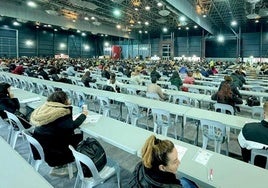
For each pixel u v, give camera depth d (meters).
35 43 25.41
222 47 27.25
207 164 1.91
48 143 2.50
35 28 25.16
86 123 2.97
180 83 7.42
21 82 8.36
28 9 16.72
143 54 32.03
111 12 17.59
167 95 6.16
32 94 4.93
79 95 5.64
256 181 1.66
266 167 2.19
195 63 19.83
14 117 3.09
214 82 8.39
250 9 16.34
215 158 2.01
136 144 2.34
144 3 14.38
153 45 31.14
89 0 13.79
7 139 4.06
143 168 1.46
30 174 1.71
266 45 24.38
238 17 20.00
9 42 23.06
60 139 2.54
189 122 5.28
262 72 13.93
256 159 2.24
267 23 23.84
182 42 29.17
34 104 4.11
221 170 1.82
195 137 4.47
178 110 3.88
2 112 3.74
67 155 2.60
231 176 1.73
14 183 1.59
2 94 3.80
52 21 18.70
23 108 4.73
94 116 3.26
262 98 6.09
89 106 6.21
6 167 1.81
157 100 4.86
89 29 22.48
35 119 2.52
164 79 9.93
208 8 16.17
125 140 2.44
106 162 2.36
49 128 2.50
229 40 26.61
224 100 4.57
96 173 2.07
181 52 29.33
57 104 2.58
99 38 33.28
